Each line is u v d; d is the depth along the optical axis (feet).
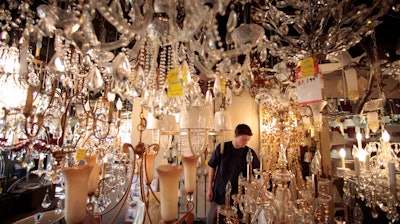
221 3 2.10
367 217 5.66
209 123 4.83
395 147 5.76
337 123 6.63
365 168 4.73
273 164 7.29
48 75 5.63
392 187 4.15
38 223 5.62
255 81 6.56
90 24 2.38
